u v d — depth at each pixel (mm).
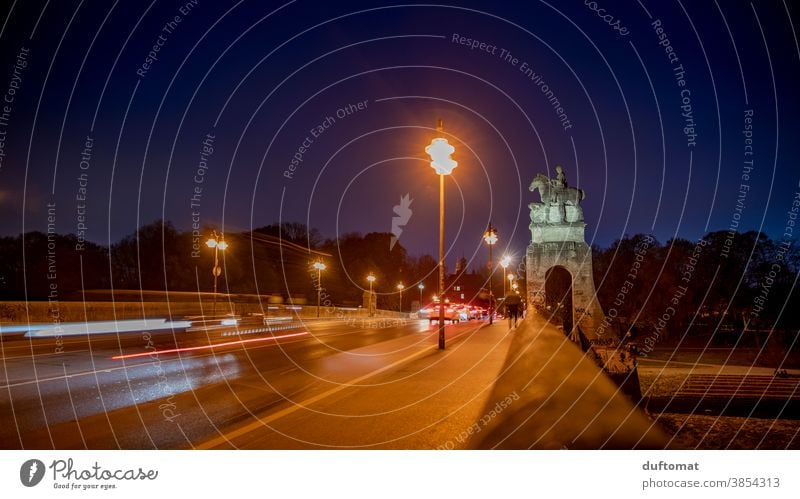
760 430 8414
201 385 10359
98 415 7680
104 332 26750
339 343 20578
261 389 9883
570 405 4680
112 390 9633
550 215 39188
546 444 4613
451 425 6320
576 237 38750
